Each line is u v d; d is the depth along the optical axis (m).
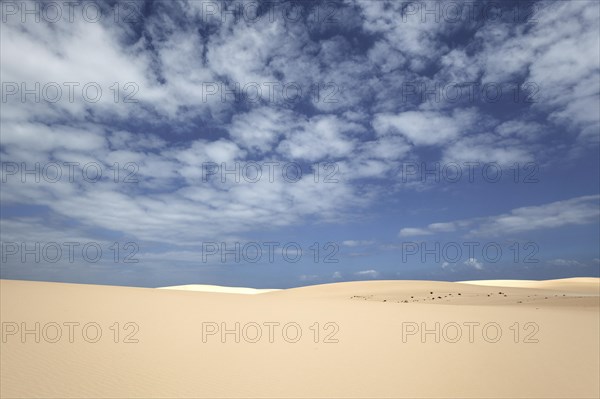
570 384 9.77
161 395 8.67
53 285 31.78
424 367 11.13
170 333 15.19
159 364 11.04
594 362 11.74
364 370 10.81
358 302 29.88
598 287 89.19
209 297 30.47
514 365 11.40
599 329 17.30
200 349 12.91
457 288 61.75
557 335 15.87
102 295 26.61
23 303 20.66
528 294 51.03
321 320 18.95
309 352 12.78
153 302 24.25
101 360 11.21
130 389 8.99
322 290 65.31
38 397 8.36
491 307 26.88
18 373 9.84
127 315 18.73
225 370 10.63
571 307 29.77
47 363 10.73
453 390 9.30
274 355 12.34
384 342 14.35
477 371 10.79
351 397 8.79
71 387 9.00
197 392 8.92
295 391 9.11
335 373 10.51
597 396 9.00
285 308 23.81
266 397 8.70
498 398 8.82
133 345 13.12
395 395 8.95
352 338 14.98
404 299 47.19
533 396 8.95
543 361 11.83
